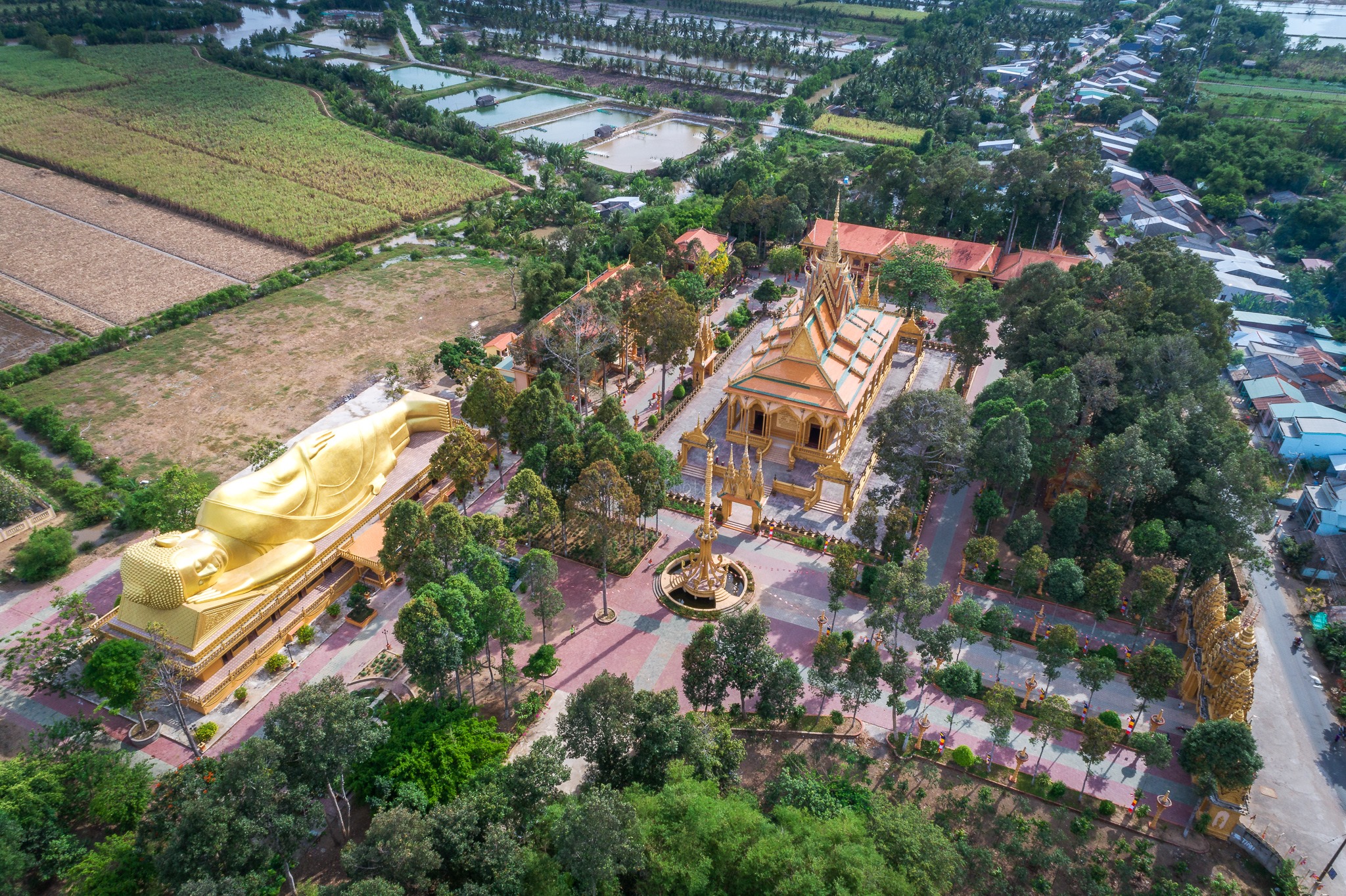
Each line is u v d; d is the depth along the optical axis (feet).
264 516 273.95
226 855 177.58
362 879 177.47
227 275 554.46
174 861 173.06
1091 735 217.77
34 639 268.00
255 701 253.65
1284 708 255.50
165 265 564.71
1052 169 580.71
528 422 331.98
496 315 502.79
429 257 592.60
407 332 482.69
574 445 319.88
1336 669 268.41
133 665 226.17
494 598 238.07
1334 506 317.42
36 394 414.21
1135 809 219.00
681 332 392.88
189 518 301.84
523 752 234.99
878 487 355.56
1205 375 349.82
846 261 418.10
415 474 333.62
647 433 387.34
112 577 299.79
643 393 430.20
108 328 476.95
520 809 198.29
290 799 188.44
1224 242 616.80
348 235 609.01
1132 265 410.93
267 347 463.42
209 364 445.37
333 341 471.62
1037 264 417.49
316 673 263.29
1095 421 348.38
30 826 197.06
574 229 549.54
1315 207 594.65
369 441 319.27
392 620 284.82
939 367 457.27
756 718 247.70
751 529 332.19
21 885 191.42
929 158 620.90
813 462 369.09
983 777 230.27
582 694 209.36
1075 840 214.28
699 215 607.78
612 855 177.68
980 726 248.32
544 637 278.26
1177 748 240.12
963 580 305.94
